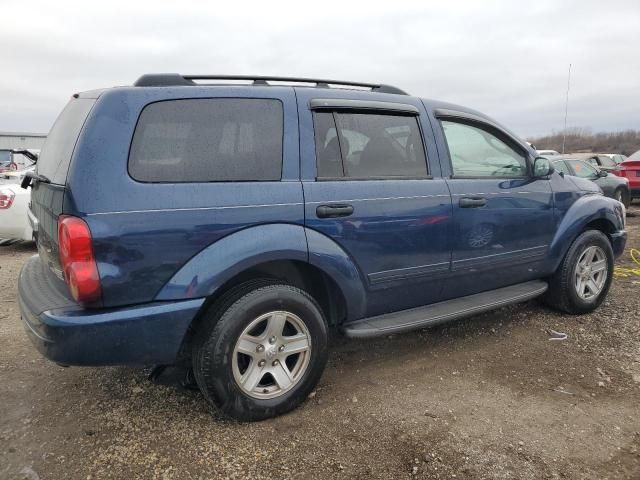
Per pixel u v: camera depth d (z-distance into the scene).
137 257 2.39
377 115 3.28
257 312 2.66
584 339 3.92
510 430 2.68
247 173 2.72
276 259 2.71
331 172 3.00
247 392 2.69
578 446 2.55
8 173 9.37
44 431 2.70
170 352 2.51
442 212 3.40
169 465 2.41
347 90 3.22
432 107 3.58
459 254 3.54
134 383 3.24
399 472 2.35
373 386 3.19
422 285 3.44
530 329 4.14
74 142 2.46
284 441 2.60
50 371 3.40
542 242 4.09
